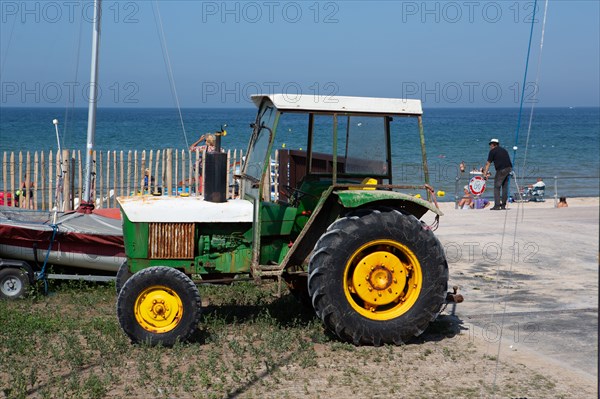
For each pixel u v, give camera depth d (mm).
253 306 8508
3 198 13352
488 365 6590
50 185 13398
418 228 7090
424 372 6387
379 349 6977
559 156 40375
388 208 7227
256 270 7098
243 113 150500
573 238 13078
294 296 8539
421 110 7383
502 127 79250
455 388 6000
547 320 8125
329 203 7375
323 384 6051
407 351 6965
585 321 8078
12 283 8773
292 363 6539
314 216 7098
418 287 7102
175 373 6203
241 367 6379
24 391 5715
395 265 7105
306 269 7441
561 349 7090
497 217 15797
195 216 7258
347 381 6102
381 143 7527
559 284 9812
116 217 10391
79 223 9719
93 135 13742
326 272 6930
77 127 71312
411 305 7098
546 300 8992
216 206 7297
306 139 7301
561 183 26797
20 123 82062
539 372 6422
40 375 6199
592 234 13492
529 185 22062
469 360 6727
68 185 13352
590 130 74000
